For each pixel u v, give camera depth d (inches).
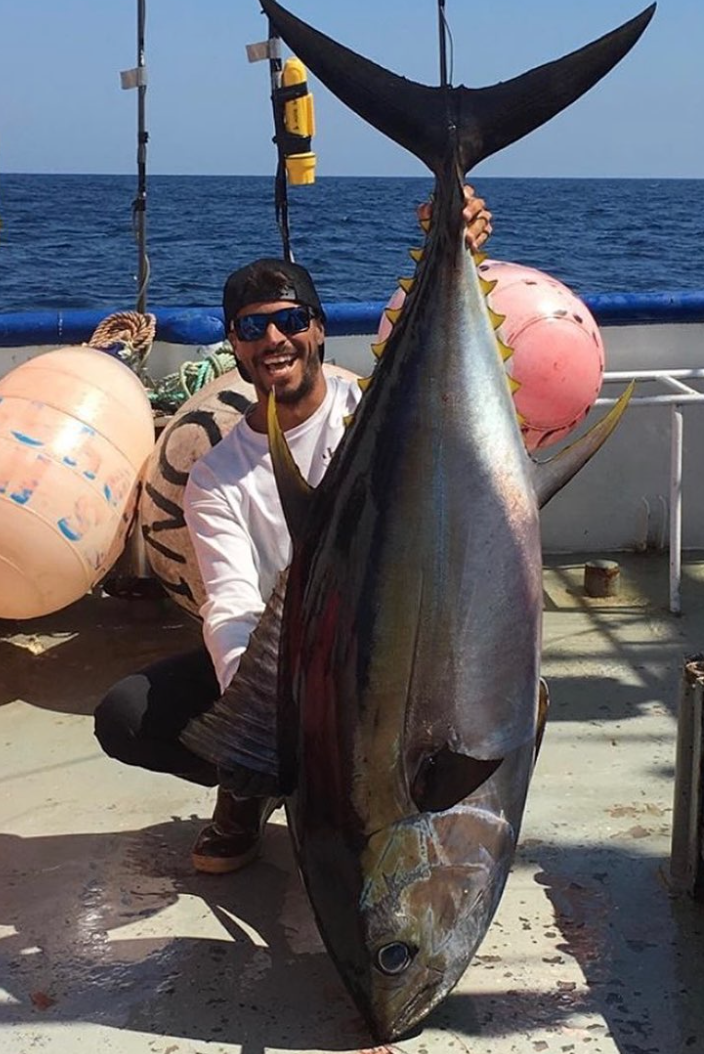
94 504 149.6
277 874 115.4
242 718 88.2
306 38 87.4
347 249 1309.1
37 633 173.3
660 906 107.8
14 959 103.0
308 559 86.2
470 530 81.3
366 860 83.0
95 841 121.4
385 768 81.7
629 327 196.1
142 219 201.0
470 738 81.7
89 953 103.7
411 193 3870.6
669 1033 92.2
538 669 84.3
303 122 176.7
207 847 114.8
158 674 111.6
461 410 82.0
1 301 822.5
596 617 176.9
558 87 85.7
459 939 86.0
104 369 159.9
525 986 97.3
